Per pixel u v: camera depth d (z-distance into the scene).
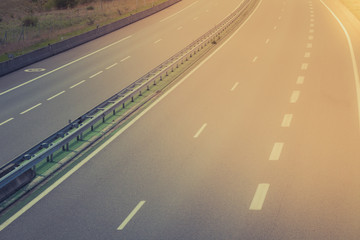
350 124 19.67
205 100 23.91
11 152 17.36
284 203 12.58
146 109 22.58
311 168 15.08
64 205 12.79
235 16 53.84
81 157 16.52
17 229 11.51
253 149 16.91
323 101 23.22
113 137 18.61
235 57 35.09
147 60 34.75
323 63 32.03
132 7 68.12
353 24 48.91
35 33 50.22
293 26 48.47
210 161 15.80
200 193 13.31
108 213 12.21
